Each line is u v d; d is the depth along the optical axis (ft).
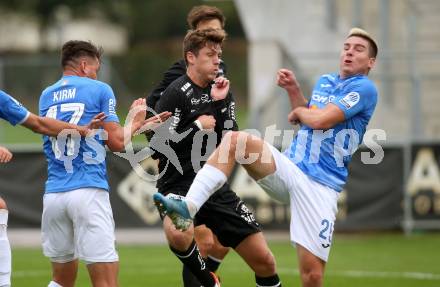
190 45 87.97
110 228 81.97
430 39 219.61
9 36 560.61
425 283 115.24
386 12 207.92
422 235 166.71
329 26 214.48
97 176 81.87
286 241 158.81
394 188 164.76
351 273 123.95
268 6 212.84
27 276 122.11
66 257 83.97
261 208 162.20
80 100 83.05
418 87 182.29
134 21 580.30
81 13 555.69
